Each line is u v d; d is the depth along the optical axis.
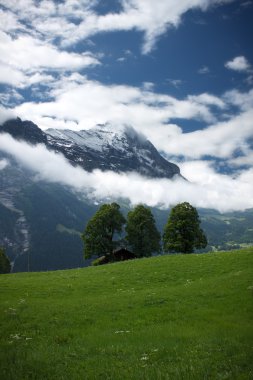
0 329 26.34
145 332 24.22
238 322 26.36
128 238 104.31
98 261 105.69
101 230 103.00
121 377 16.27
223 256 56.84
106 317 28.92
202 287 38.28
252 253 55.56
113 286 44.19
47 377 16.73
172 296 35.16
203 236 96.75
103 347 21.25
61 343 22.89
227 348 19.16
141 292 39.06
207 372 15.86
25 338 24.06
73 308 31.64
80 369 17.72
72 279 50.00
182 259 58.66
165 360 18.27
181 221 94.81
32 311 30.95
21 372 17.06
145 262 59.69
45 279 50.91
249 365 16.27
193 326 25.81
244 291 34.62
